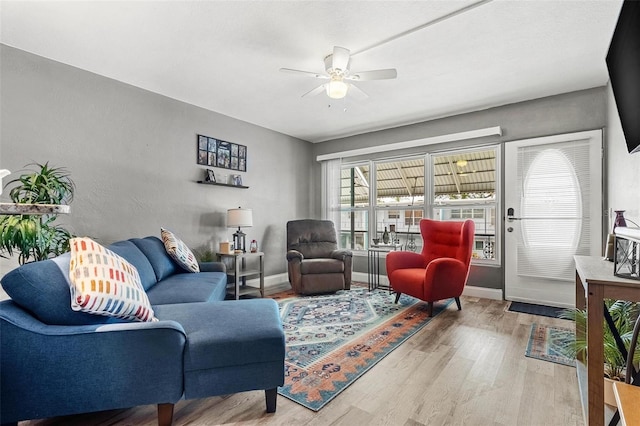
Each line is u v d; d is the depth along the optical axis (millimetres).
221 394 1535
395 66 2838
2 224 2064
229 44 2506
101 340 1389
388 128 4812
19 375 1320
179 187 3725
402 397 1788
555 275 3494
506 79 3115
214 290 2572
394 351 2385
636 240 1107
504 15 2121
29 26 2260
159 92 3492
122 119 3219
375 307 3537
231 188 4336
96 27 2275
